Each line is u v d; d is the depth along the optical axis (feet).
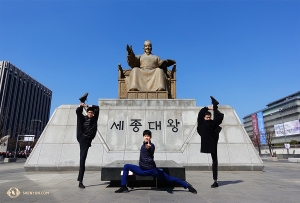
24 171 28.99
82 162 15.87
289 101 212.02
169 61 37.91
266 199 12.19
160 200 11.85
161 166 16.76
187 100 33.94
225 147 29.37
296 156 123.75
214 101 16.46
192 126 30.86
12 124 209.26
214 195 13.26
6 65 206.08
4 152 132.67
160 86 34.94
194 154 28.73
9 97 207.10
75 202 11.30
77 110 16.19
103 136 29.71
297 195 13.32
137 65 39.47
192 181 19.17
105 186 16.34
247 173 26.03
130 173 15.56
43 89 277.44
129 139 29.66
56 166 27.07
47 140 29.01
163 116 31.53
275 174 25.38
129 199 12.06
